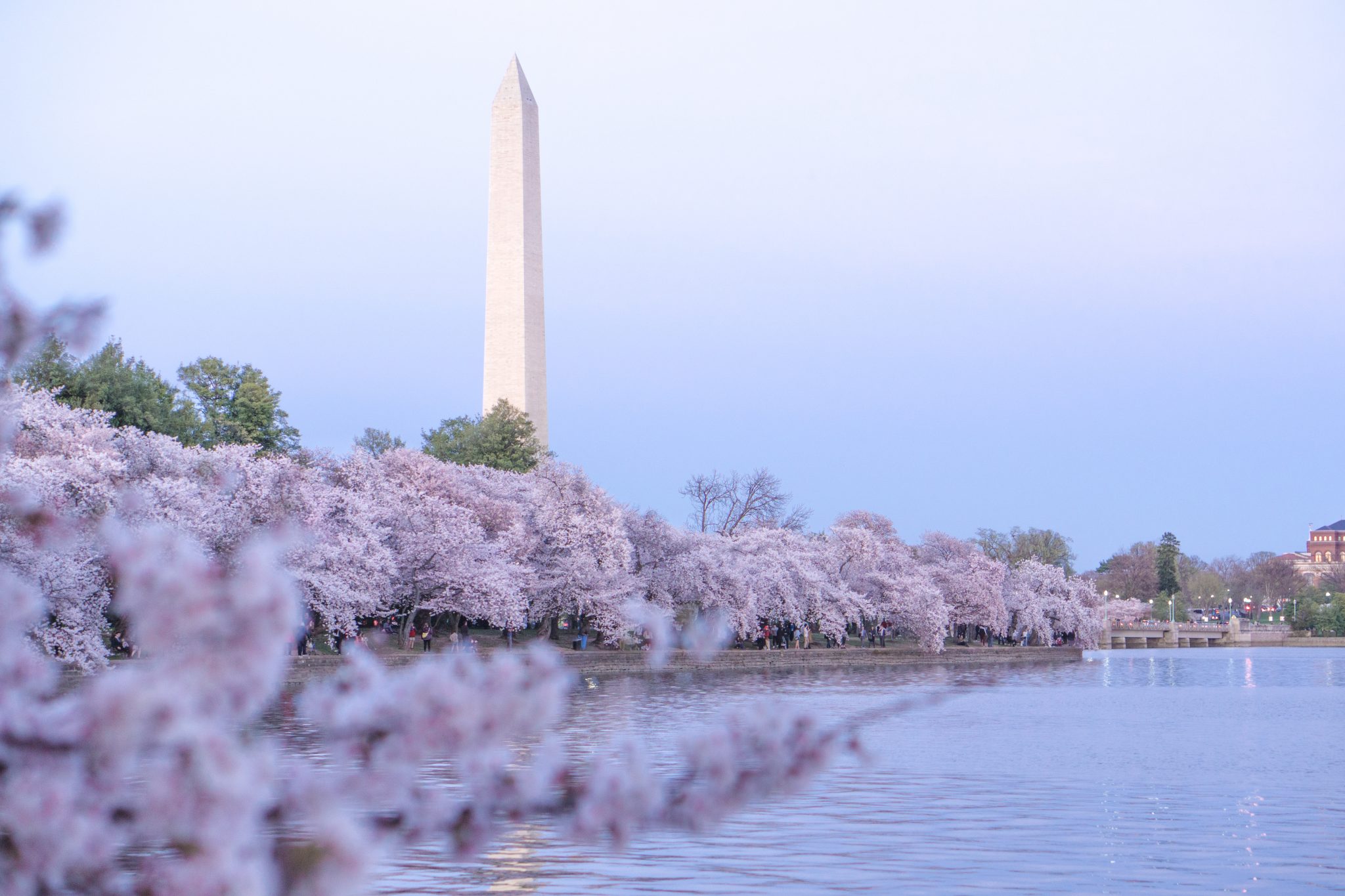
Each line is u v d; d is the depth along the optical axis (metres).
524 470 103.62
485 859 20.78
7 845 4.57
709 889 18.91
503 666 5.34
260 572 4.30
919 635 114.00
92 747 4.45
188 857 4.44
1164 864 20.97
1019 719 50.50
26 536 5.62
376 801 5.39
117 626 53.03
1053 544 178.62
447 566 77.25
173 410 83.00
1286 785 30.66
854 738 7.27
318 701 5.30
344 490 76.62
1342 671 104.44
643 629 9.27
